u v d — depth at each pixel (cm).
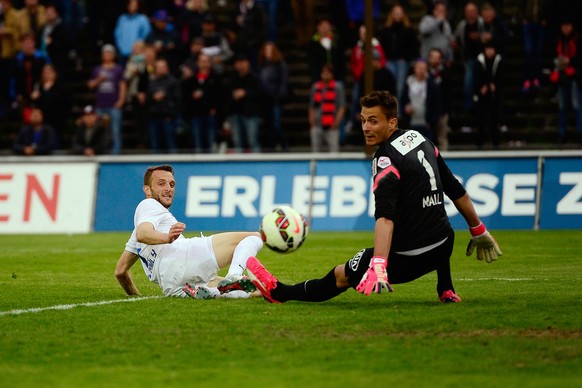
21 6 9125
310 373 2183
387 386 2067
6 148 9175
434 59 7562
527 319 2781
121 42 8594
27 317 2964
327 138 7712
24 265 4838
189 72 7862
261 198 7012
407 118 7456
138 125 8138
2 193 7325
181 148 8112
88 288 3797
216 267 3291
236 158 7075
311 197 6969
